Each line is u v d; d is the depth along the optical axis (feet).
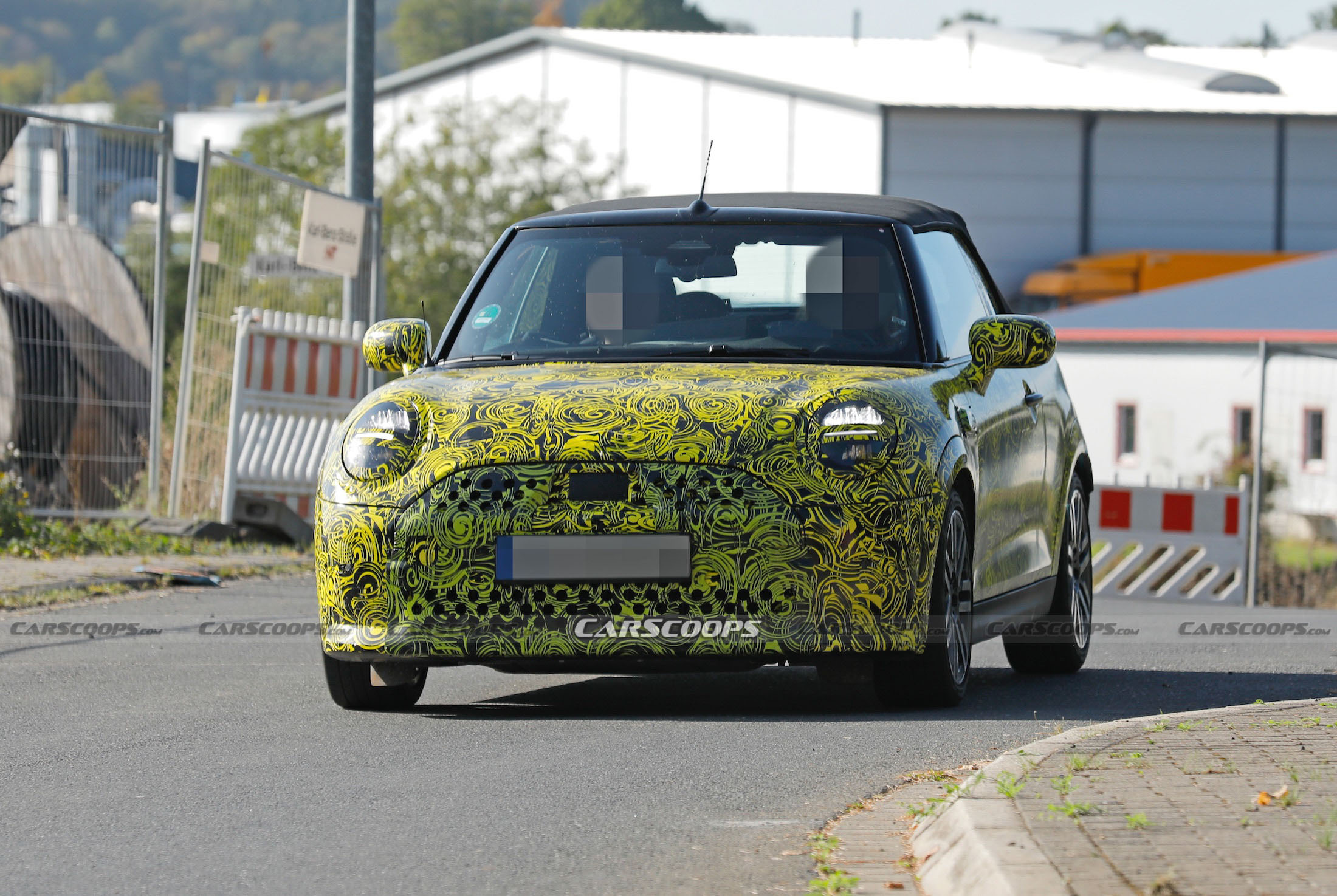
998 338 43.01
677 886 25.53
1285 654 55.62
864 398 37.86
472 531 36.68
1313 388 230.48
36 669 48.01
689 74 383.04
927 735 36.76
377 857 27.27
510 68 400.06
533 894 25.20
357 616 37.45
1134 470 256.93
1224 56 427.33
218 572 73.51
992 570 42.80
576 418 37.19
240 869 26.68
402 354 43.14
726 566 36.24
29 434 84.84
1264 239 380.37
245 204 91.56
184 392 86.63
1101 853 24.02
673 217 44.42
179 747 36.40
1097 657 55.16
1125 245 379.76
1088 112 375.04
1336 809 26.55
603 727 38.19
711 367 39.99
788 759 34.12
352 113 97.60
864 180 373.20
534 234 45.06
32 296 85.66
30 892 25.61
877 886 25.29
